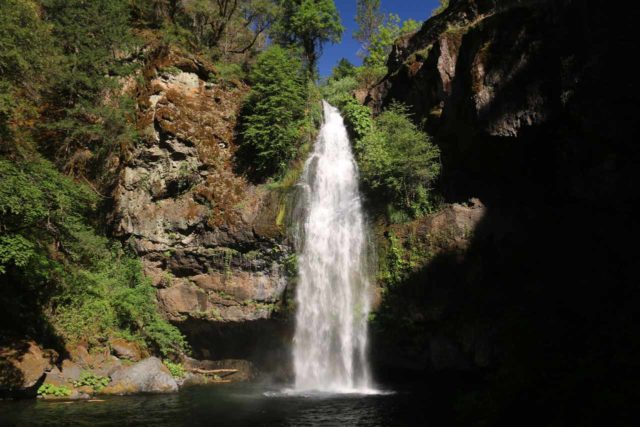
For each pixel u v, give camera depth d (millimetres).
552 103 13391
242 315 18250
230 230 18953
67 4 18828
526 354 8148
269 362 18703
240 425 10445
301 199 19031
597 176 12953
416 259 16625
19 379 13016
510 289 14891
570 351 7742
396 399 13438
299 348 17875
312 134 21859
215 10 27844
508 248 15219
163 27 23438
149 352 17578
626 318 8359
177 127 19922
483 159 16000
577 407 6426
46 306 16156
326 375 17234
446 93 17234
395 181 17547
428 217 16859
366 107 21953
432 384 15859
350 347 17125
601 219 13367
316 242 18922
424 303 16109
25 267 15789
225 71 22828
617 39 12008
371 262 17625
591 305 11961
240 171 20828
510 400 7578
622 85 11867
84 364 15125
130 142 19812
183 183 19875
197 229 19391
